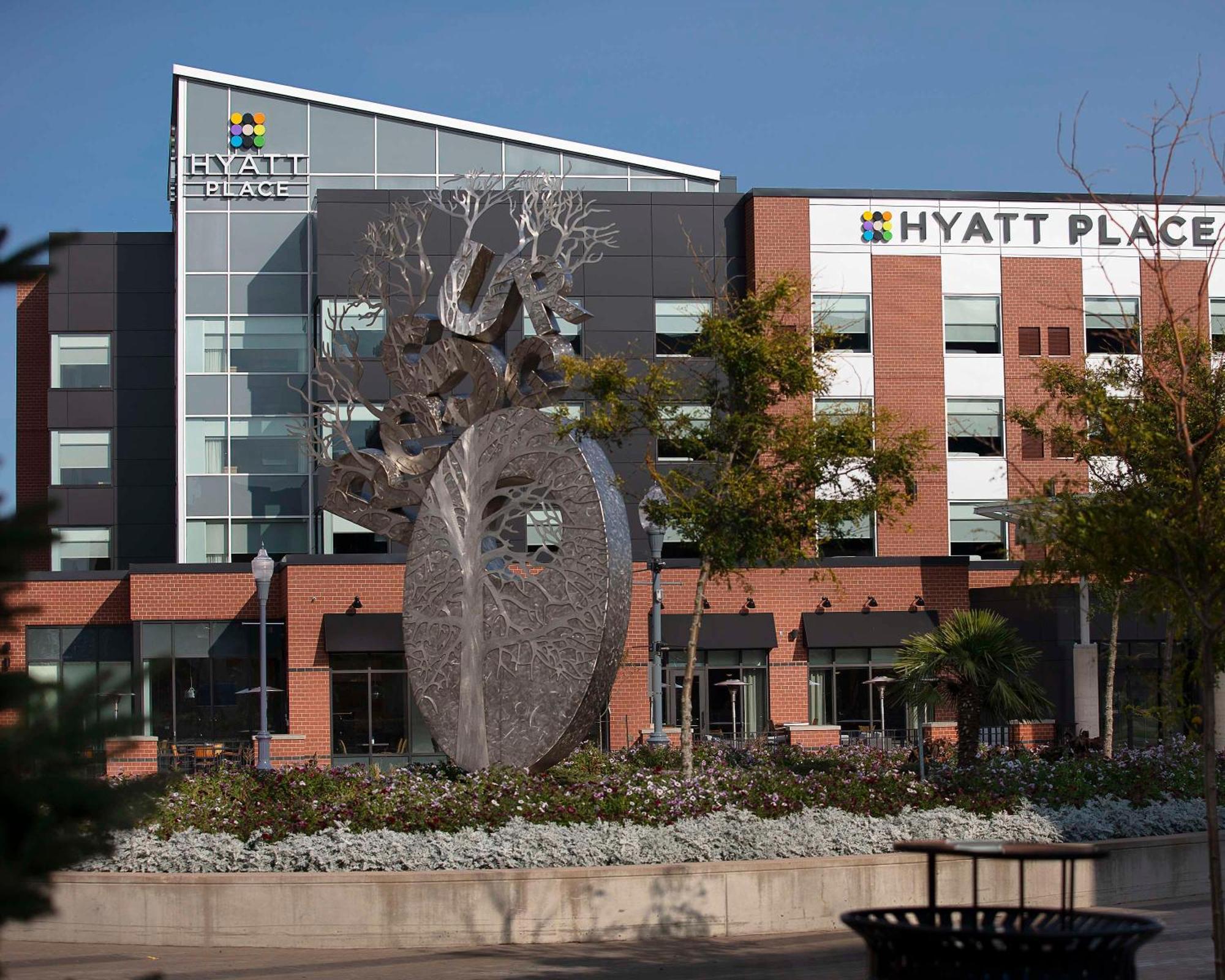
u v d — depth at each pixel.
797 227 49.59
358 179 52.88
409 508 23.25
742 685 42.16
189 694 42.00
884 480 20.20
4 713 5.66
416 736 39.94
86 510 54.06
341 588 39.91
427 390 22.98
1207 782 10.94
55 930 15.68
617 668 20.11
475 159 53.56
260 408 51.81
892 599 42.78
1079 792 19.83
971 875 16.83
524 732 20.09
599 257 30.34
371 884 15.28
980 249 50.44
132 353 55.12
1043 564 13.59
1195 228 50.28
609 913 15.52
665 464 46.00
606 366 20.19
